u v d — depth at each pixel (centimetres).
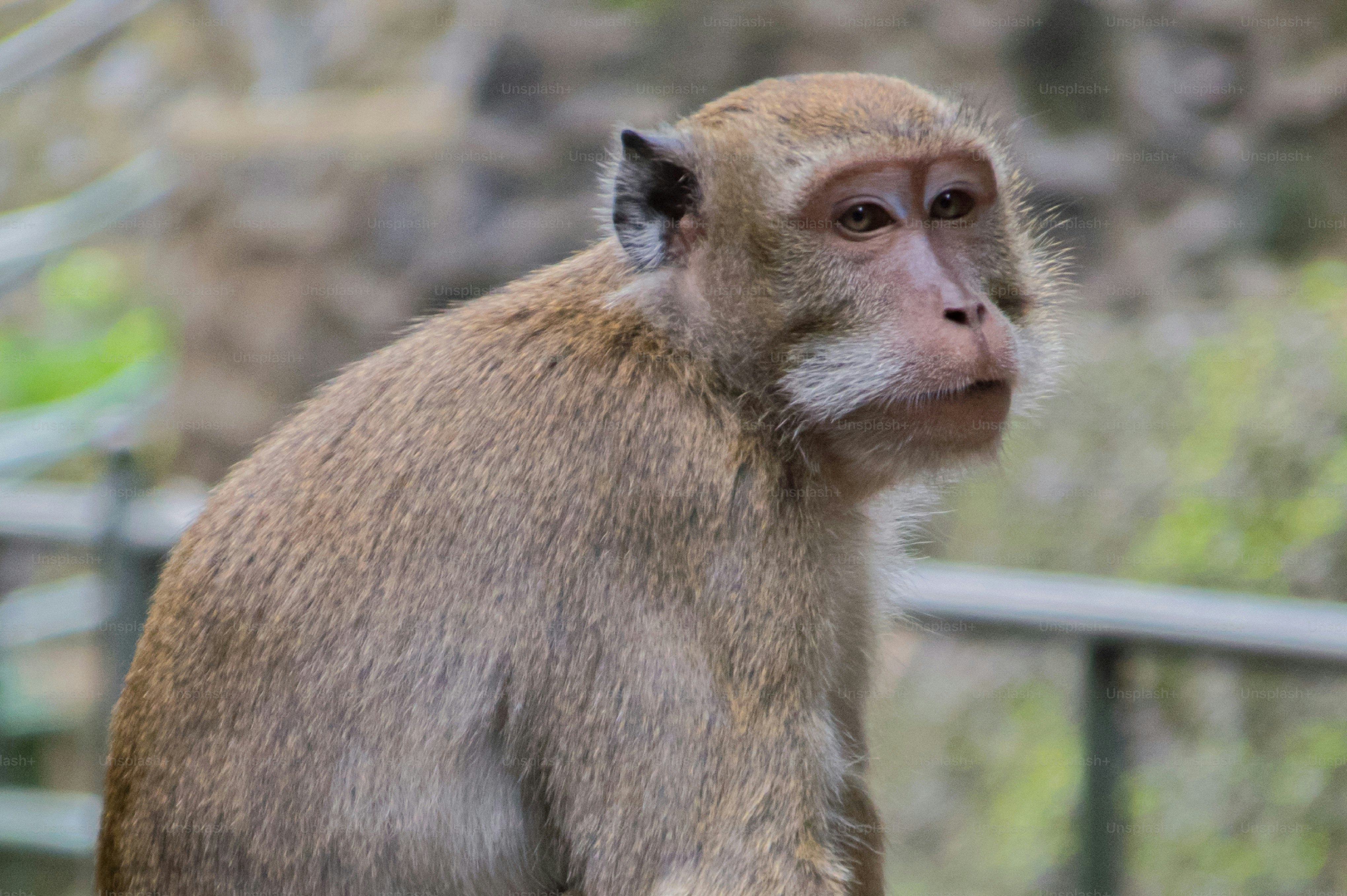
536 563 852
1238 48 2998
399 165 3288
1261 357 2156
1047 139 2962
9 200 4206
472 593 852
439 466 868
